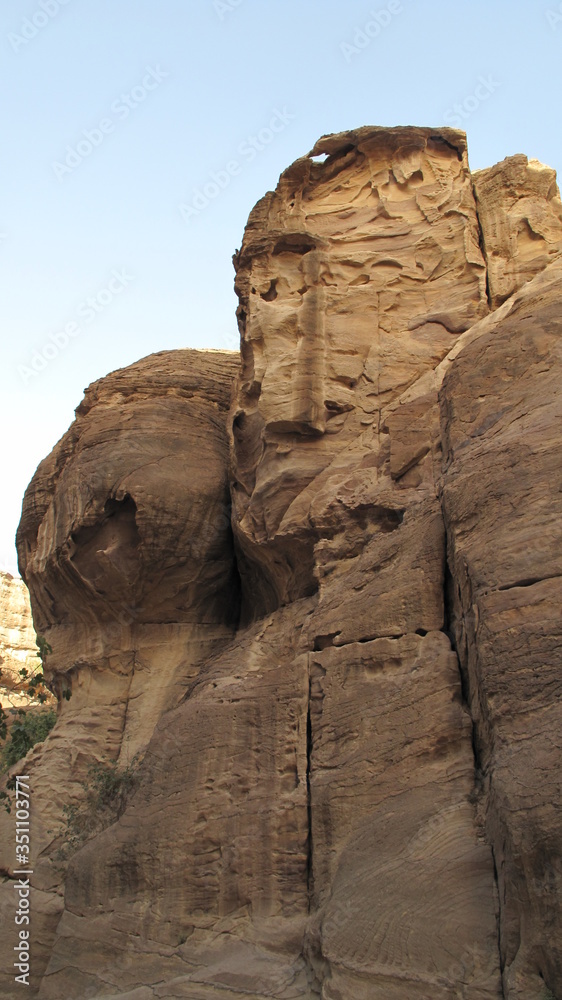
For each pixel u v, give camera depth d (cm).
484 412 1359
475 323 1711
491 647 1125
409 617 1344
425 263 1800
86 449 2078
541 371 1327
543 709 1049
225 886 1390
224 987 1259
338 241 1864
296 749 1404
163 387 2189
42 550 2141
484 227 1819
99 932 1488
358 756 1299
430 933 1074
